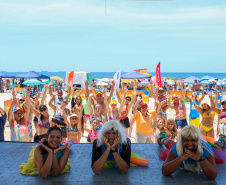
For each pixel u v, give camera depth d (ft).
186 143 12.42
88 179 12.59
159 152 16.78
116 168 14.15
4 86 129.70
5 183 12.09
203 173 13.35
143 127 24.79
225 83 117.29
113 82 31.17
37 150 13.04
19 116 23.68
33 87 115.55
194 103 28.37
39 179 12.57
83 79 109.09
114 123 13.10
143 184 12.02
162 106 29.40
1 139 22.88
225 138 21.58
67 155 13.44
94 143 13.25
